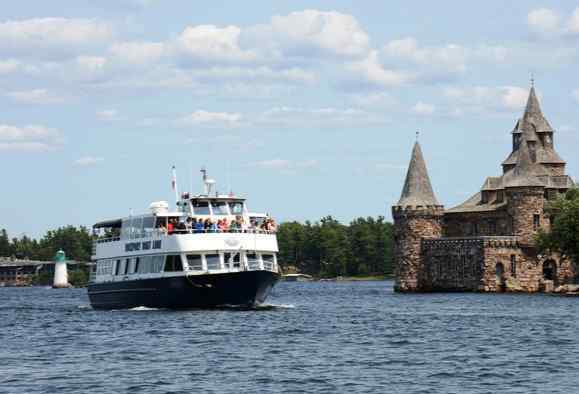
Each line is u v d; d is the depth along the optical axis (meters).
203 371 162.62
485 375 158.25
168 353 182.88
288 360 174.12
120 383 152.50
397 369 164.38
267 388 148.00
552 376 157.12
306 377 156.75
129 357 178.62
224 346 191.75
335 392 145.00
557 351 185.50
